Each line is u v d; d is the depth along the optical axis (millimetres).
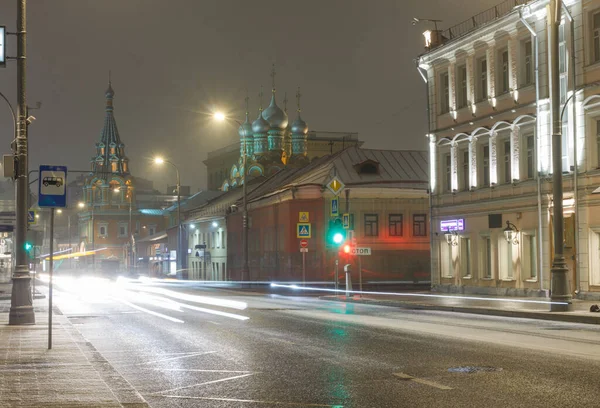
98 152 146625
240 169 99125
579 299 29938
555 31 23641
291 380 10672
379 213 54250
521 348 13883
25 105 19328
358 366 11867
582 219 30016
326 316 23719
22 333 17000
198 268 84938
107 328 19875
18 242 19547
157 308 28797
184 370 11938
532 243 33281
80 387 9508
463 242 38781
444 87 40312
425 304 28062
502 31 34688
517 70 33875
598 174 29297
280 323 20797
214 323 21156
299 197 53875
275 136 100875
